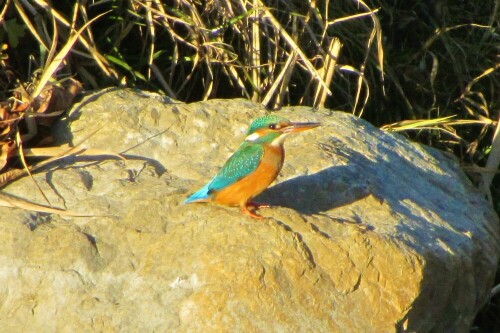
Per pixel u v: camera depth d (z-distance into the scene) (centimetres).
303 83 1353
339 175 949
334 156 987
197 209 877
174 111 1058
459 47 1484
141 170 978
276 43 1289
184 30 1314
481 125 1472
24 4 1196
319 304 812
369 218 904
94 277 831
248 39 1291
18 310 823
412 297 829
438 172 1085
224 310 795
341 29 1405
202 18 1294
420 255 844
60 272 830
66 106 1062
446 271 888
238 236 830
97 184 948
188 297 802
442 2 1543
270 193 932
